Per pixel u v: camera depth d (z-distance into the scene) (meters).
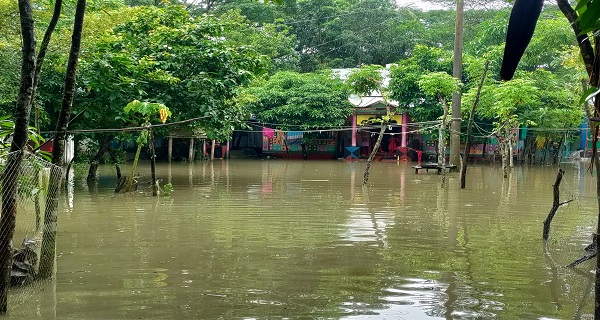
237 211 13.28
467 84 29.45
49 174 7.27
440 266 8.23
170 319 5.95
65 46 15.29
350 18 41.47
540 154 35.19
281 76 35.66
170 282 7.30
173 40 17.92
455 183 20.52
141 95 16.61
